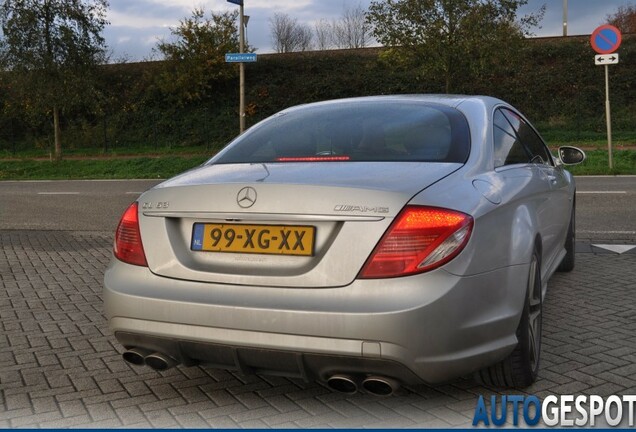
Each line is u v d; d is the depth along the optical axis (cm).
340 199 294
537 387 361
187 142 3047
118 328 323
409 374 285
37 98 2484
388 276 284
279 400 352
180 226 327
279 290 296
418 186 301
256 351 295
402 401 346
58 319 529
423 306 279
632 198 1197
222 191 317
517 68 2833
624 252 745
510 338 323
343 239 291
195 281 313
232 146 395
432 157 340
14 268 741
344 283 288
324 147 360
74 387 380
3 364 424
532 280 364
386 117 383
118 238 343
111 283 331
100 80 2802
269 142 382
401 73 3025
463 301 291
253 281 301
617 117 2747
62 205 1400
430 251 286
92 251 847
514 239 336
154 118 3092
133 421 329
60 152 2655
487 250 309
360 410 336
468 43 2062
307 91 3103
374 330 277
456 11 2092
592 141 2478
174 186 333
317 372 292
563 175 556
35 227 1094
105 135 2927
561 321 487
